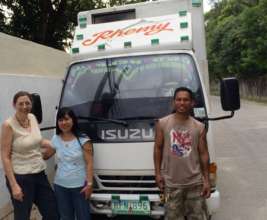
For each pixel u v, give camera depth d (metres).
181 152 4.15
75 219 4.85
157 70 5.30
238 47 36.69
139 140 4.84
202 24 6.72
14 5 19.34
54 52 10.68
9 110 6.43
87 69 5.51
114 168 4.89
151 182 4.84
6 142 4.44
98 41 5.73
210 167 4.77
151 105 5.03
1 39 7.74
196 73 5.16
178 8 6.89
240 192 7.27
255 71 35.75
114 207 4.91
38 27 19.53
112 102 5.16
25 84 7.14
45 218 4.84
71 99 5.35
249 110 24.78
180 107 4.12
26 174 4.51
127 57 5.45
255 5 33.53
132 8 7.02
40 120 5.10
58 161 4.72
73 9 20.55
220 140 13.16
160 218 5.17
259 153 10.63
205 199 4.32
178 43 5.42
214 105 29.30
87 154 4.67
